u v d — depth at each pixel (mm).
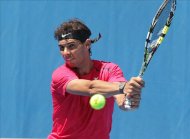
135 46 16250
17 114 17109
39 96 17000
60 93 8930
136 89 7785
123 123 16234
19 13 17219
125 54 16344
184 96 15742
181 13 15812
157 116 15961
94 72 9281
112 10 16484
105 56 16531
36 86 17031
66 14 16891
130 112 16172
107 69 9242
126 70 16328
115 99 8781
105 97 8219
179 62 15805
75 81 8523
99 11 16609
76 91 8461
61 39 8969
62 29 8969
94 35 16656
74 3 16828
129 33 16312
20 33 17188
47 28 17000
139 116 16094
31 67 17094
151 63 15961
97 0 16609
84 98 8969
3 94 17250
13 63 17203
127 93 7844
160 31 9133
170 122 15859
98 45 16562
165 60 15898
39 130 16953
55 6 16953
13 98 17156
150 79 16000
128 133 16188
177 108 15828
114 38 16453
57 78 8867
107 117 9258
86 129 9133
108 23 16516
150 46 9000
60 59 16891
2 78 17297
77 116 9078
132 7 16281
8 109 17172
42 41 17031
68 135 9227
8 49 17281
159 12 9023
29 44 17125
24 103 17078
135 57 16250
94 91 8242
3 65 17297
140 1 16188
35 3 17078
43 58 17000
